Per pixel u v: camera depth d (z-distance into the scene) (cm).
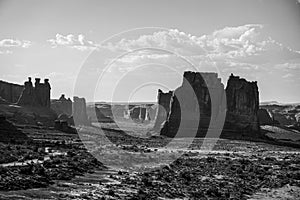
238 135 16162
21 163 5650
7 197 3625
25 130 13175
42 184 4328
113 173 5753
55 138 11694
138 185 4922
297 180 6731
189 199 4619
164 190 4853
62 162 5953
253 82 19375
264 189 5794
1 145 7669
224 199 4834
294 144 16362
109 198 4050
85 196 3988
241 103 18688
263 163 8956
